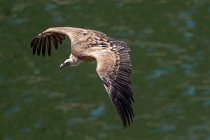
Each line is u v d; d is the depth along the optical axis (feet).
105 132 87.10
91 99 92.73
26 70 98.99
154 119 88.84
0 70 99.14
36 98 93.15
